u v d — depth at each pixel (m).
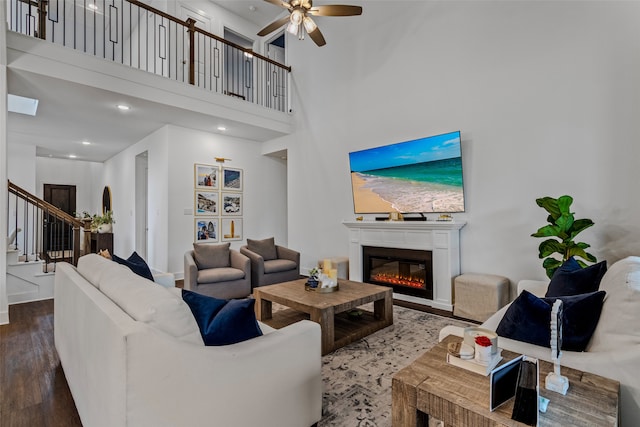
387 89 4.92
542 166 3.53
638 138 2.99
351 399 2.01
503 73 3.80
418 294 4.30
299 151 6.27
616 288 1.43
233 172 6.60
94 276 1.90
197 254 4.43
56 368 2.42
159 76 4.60
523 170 3.65
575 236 3.13
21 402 1.98
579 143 3.30
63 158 8.91
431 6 4.43
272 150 6.84
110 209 8.70
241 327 1.50
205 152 6.17
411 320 3.55
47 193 9.72
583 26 3.28
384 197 4.86
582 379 1.22
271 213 7.29
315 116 5.99
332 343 2.71
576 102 3.32
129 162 7.36
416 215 4.51
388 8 4.90
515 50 3.71
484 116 3.94
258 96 7.41
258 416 1.43
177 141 5.77
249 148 6.90
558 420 1.00
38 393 2.08
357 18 5.30
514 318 1.58
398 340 2.96
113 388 1.15
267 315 3.32
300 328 1.66
